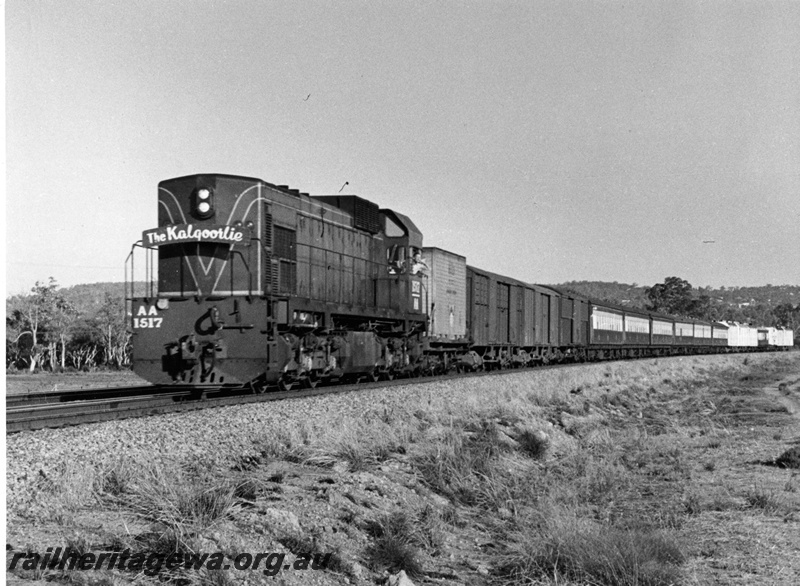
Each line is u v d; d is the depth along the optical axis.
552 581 8.36
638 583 8.22
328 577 7.54
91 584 6.05
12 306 63.50
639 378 40.88
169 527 7.37
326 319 19.89
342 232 22.39
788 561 9.04
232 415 13.76
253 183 17.44
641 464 15.95
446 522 10.62
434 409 18.22
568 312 52.53
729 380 47.88
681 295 155.25
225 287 16.98
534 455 15.92
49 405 16.17
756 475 14.67
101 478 8.73
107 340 67.56
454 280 31.44
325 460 11.79
